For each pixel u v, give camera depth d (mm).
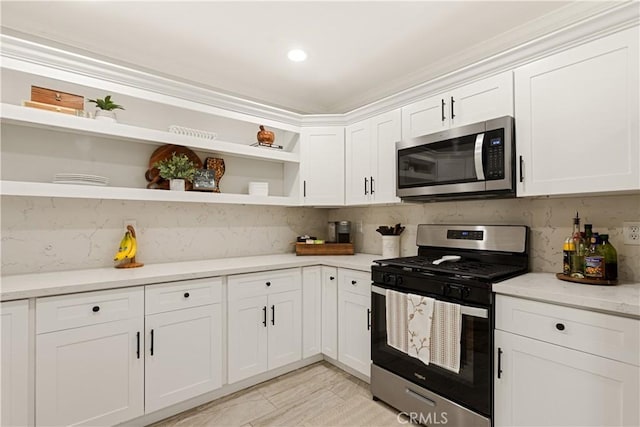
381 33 2127
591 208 1823
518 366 1548
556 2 1851
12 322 1531
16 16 1929
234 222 2914
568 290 1474
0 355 1506
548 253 1977
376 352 2182
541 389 1473
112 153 2314
